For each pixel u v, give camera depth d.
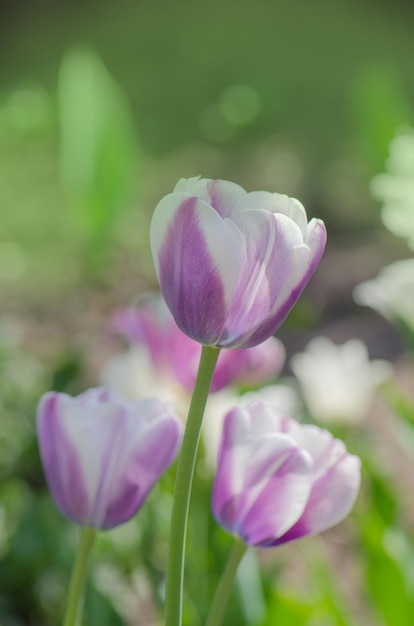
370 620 1.65
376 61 5.79
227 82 5.55
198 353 1.03
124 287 3.05
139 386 1.05
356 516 1.21
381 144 1.26
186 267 0.64
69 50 6.25
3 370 1.88
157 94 5.46
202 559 1.13
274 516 0.71
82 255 3.29
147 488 0.73
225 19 6.56
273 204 0.65
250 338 0.65
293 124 4.79
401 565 1.14
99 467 0.72
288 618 1.12
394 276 1.24
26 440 1.82
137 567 1.49
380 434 2.21
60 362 1.82
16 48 6.36
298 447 0.70
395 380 2.53
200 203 0.63
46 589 1.59
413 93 5.17
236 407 0.71
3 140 4.52
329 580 1.18
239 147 4.54
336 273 3.12
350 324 2.91
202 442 1.11
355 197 3.62
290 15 6.58
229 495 0.71
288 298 0.64
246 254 0.64
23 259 3.32
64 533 1.42
